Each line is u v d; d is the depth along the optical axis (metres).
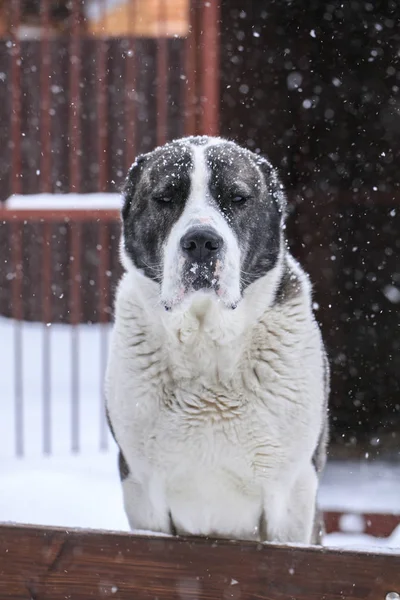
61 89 10.98
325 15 9.49
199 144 4.43
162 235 4.21
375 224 9.95
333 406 9.37
